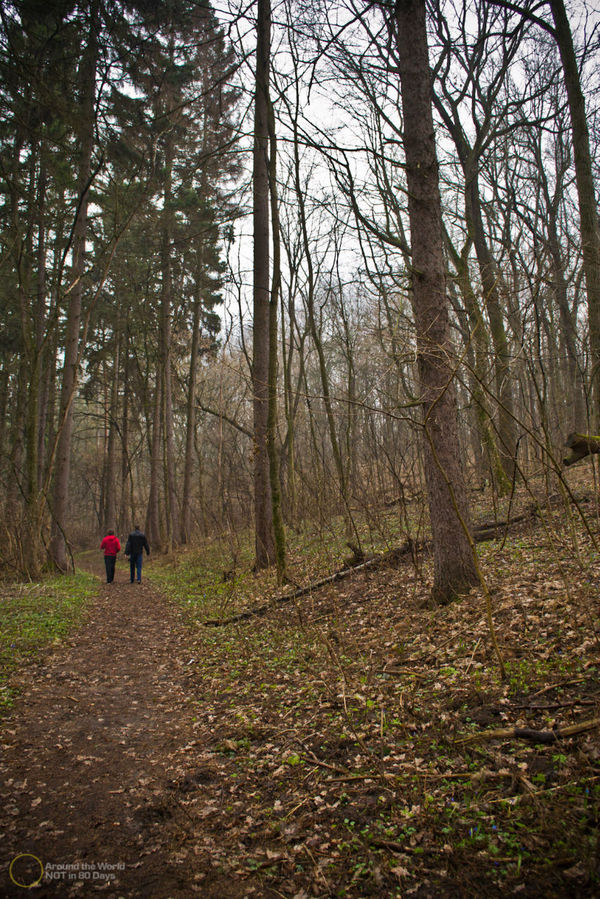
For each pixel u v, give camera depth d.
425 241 6.74
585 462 14.09
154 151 13.46
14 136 12.56
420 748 3.68
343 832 3.02
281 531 10.68
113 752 4.30
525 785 2.97
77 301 15.80
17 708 5.11
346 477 13.59
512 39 11.47
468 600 6.32
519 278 6.24
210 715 5.07
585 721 3.41
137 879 2.74
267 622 8.32
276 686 5.48
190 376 24.77
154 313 25.45
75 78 12.56
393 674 5.05
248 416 23.58
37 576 14.12
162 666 6.91
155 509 27.14
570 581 6.01
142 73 12.57
